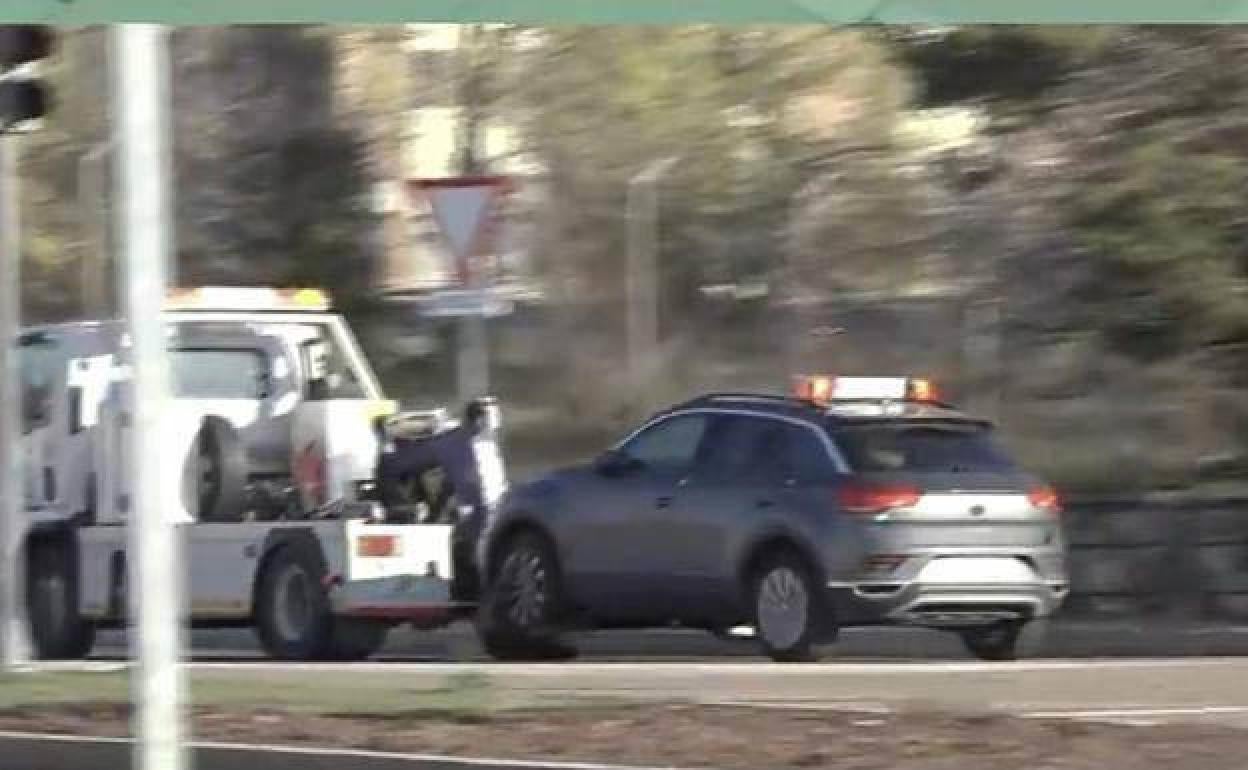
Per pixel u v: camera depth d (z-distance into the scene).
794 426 64.00
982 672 57.28
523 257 114.06
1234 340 82.94
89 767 45.41
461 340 100.69
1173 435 89.19
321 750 43.34
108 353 73.38
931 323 98.00
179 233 120.44
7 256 61.78
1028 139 83.25
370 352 117.94
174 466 48.66
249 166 120.06
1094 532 82.00
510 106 109.94
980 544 62.81
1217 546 80.62
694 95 101.38
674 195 106.94
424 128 117.00
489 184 57.19
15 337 62.53
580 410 116.56
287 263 119.50
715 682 54.28
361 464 71.19
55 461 74.19
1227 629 77.94
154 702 35.62
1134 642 73.88
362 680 52.91
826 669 57.94
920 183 94.00
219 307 72.94
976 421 64.88
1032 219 84.62
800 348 104.31
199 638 86.44
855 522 61.84
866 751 42.66
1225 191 79.25
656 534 65.81
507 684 53.22
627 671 57.31
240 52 119.06
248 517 71.19
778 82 97.50
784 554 63.44
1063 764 41.19
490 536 69.25
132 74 34.66
